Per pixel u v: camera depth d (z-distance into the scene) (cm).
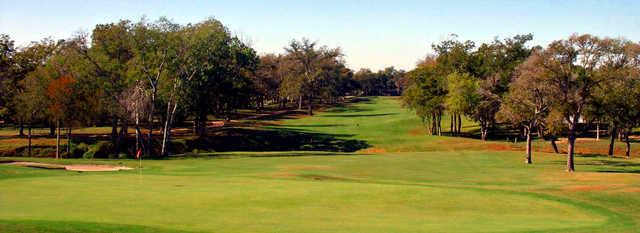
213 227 1753
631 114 6150
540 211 2373
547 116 5575
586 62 4581
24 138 7325
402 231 1764
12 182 2975
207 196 2484
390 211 2231
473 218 2119
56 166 4444
